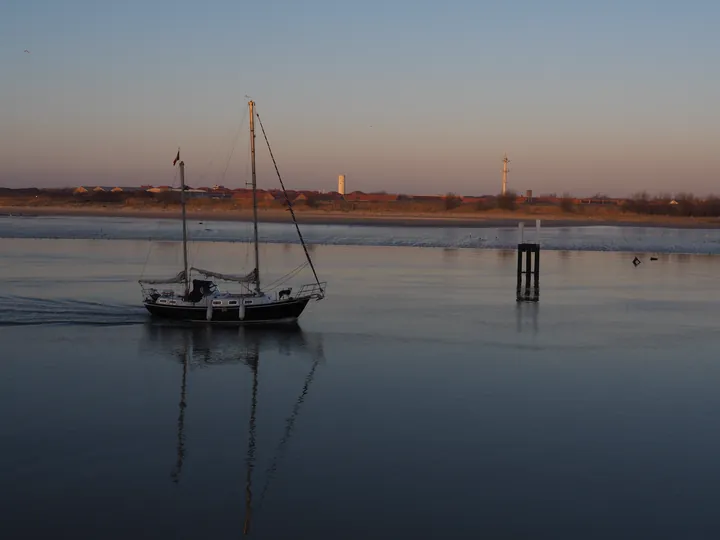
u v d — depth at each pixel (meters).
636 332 37.38
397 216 142.25
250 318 38.25
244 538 16.17
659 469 19.97
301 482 18.92
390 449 21.14
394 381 28.09
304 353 32.41
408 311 42.75
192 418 23.64
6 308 41.47
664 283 56.00
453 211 157.62
